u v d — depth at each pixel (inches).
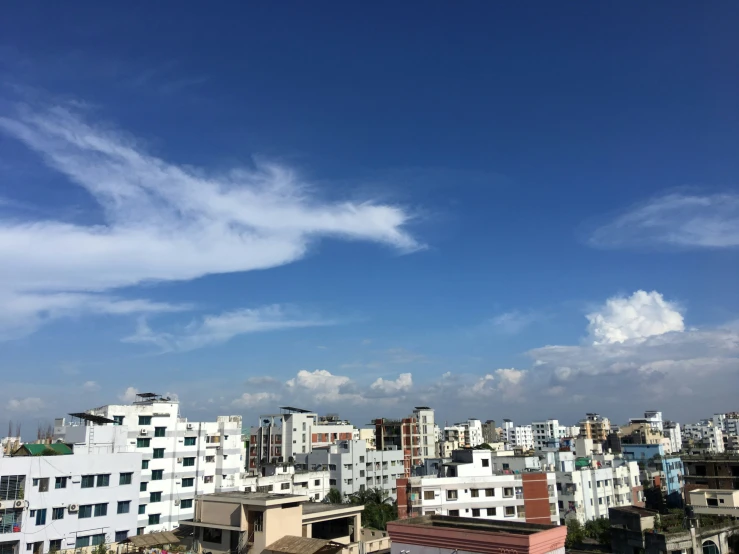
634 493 4343.0
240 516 2132.1
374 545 2484.0
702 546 2497.5
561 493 4003.4
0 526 2336.4
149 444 3454.7
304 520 2284.7
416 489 3206.2
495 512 3255.4
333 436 5738.2
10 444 3006.9
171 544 2383.1
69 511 2529.5
